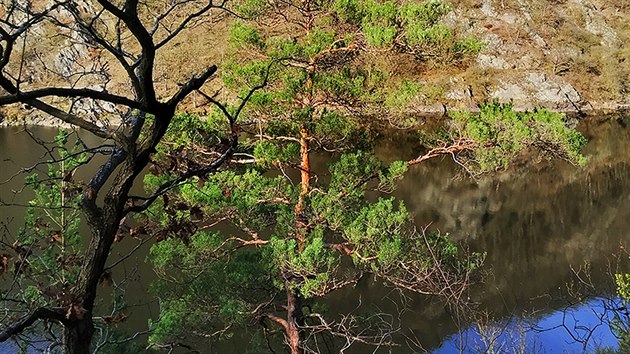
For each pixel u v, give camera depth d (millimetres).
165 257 9281
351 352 12000
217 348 10781
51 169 5895
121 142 2775
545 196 24375
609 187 25641
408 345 11312
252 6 10016
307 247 8508
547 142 10008
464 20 50719
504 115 10094
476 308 12453
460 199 24000
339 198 9750
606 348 9094
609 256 17844
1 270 3074
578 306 12430
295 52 9617
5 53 2279
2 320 3670
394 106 9945
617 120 42344
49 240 3891
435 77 42781
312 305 11602
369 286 14930
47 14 2568
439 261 9141
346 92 9953
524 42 50531
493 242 19609
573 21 54781
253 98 9227
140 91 2633
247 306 9812
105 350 6695
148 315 11859
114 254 14781
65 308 2750
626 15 58688
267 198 9961
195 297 9398
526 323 11672
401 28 9508
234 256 9945
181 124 8031
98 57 3824
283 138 10125
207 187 9188
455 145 10281
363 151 10938
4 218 15844
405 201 23766
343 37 9844
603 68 49312
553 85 47125
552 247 18906
